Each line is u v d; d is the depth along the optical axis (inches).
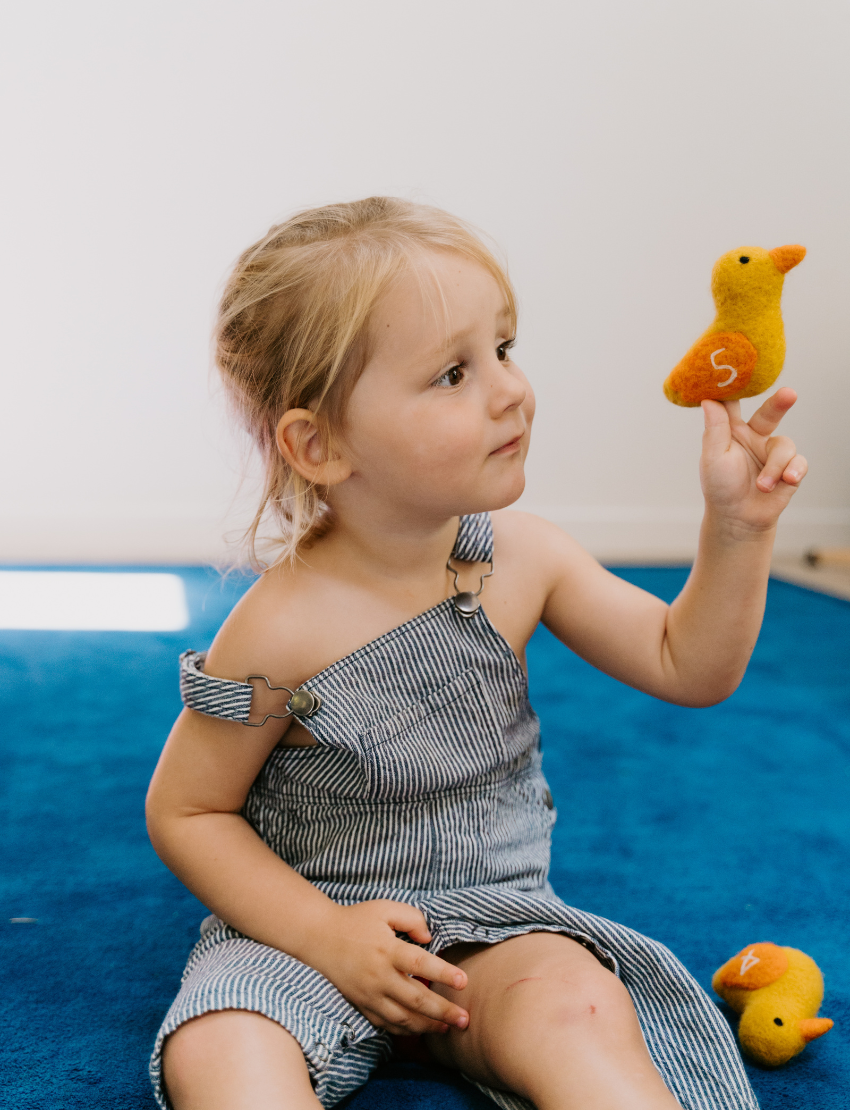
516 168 88.9
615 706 55.6
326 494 26.1
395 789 25.9
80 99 84.5
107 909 34.3
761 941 31.9
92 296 87.0
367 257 24.0
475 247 24.6
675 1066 23.4
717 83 88.9
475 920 24.4
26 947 31.9
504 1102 23.1
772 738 50.7
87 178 85.5
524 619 28.4
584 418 92.8
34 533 89.7
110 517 89.7
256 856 25.9
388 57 86.6
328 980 23.8
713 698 27.9
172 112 85.4
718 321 24.3
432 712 26.3
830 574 88.2
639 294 91.4
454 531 27.2
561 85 88.0
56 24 83.6
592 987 21.5
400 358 23.5
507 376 24.2
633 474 94.0
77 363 88.0
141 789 43.9
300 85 86.1
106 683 57.9
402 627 26.1
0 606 74.9
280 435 25.2
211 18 84.7
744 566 25.8
